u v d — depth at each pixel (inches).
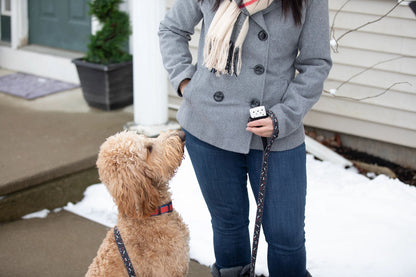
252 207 142.6
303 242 92.9
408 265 115.4
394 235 126.6
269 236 91.7
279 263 92.3
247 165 91.9
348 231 130.0
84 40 247.3
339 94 175.2
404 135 169.5
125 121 198.8
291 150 87.2
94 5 207.9
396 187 152.2
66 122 196.4
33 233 138.8
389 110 169.2
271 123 80.6
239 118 84.6
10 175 147.1
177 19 92.0
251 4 78.3
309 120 185.3
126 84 215.6
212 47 81.5
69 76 249.9
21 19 263.3
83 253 129.8
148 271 89.6
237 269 102.3
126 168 82.5
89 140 177.9
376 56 165.2
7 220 144.3
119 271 87.9
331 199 146.7
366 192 150.5
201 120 89.6
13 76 259.4
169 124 189.6
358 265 116.6
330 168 166.2
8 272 121.2
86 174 162.9
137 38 177.8
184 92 88.2
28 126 190.9
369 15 162.1
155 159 88.0
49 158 160.7
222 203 95.5
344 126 179.3
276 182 87.5
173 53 92.0
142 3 173.0
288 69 85.8
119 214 93.3
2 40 275.4
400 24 157.9
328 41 83.6
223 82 84.8
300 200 89.0
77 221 145.6
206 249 126.0
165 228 91.0
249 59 83.3
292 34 82.0
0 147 169.3
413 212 138.1
